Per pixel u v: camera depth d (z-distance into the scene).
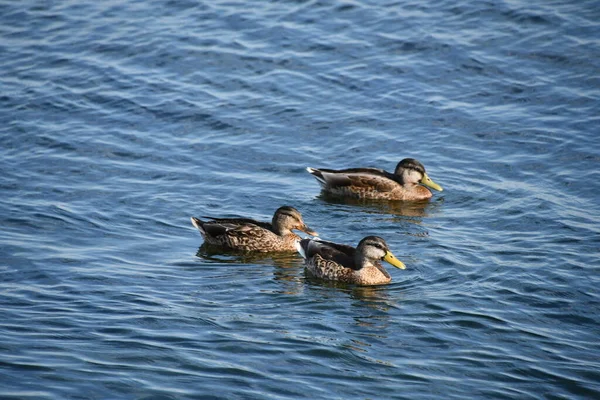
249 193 23.62
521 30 30.92
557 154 24.95
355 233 21.72
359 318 17.31
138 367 15.23
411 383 14.97
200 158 25.22
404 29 31.25
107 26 32.00
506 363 15.62
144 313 17.25
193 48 30.53
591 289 18.11
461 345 16.23
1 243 20.34
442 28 31.27
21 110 27.39
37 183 23.67
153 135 26.33
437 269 19.38
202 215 22.42
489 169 24.56
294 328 16.83
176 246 20.91
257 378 15.00
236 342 16.17
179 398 14.35
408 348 16.11
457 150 25.55
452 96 27.97
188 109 27.50
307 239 20.42
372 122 26.91
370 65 29.48
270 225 21.45
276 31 31.33
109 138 26.12
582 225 21.14
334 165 25.09
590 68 28.83
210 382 14.84
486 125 26.55
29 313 17.11
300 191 23.98
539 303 17.69
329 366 15.45
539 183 23.64
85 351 15.71
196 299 18.05
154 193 23.38
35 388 14.45
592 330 16.72
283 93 28.27
